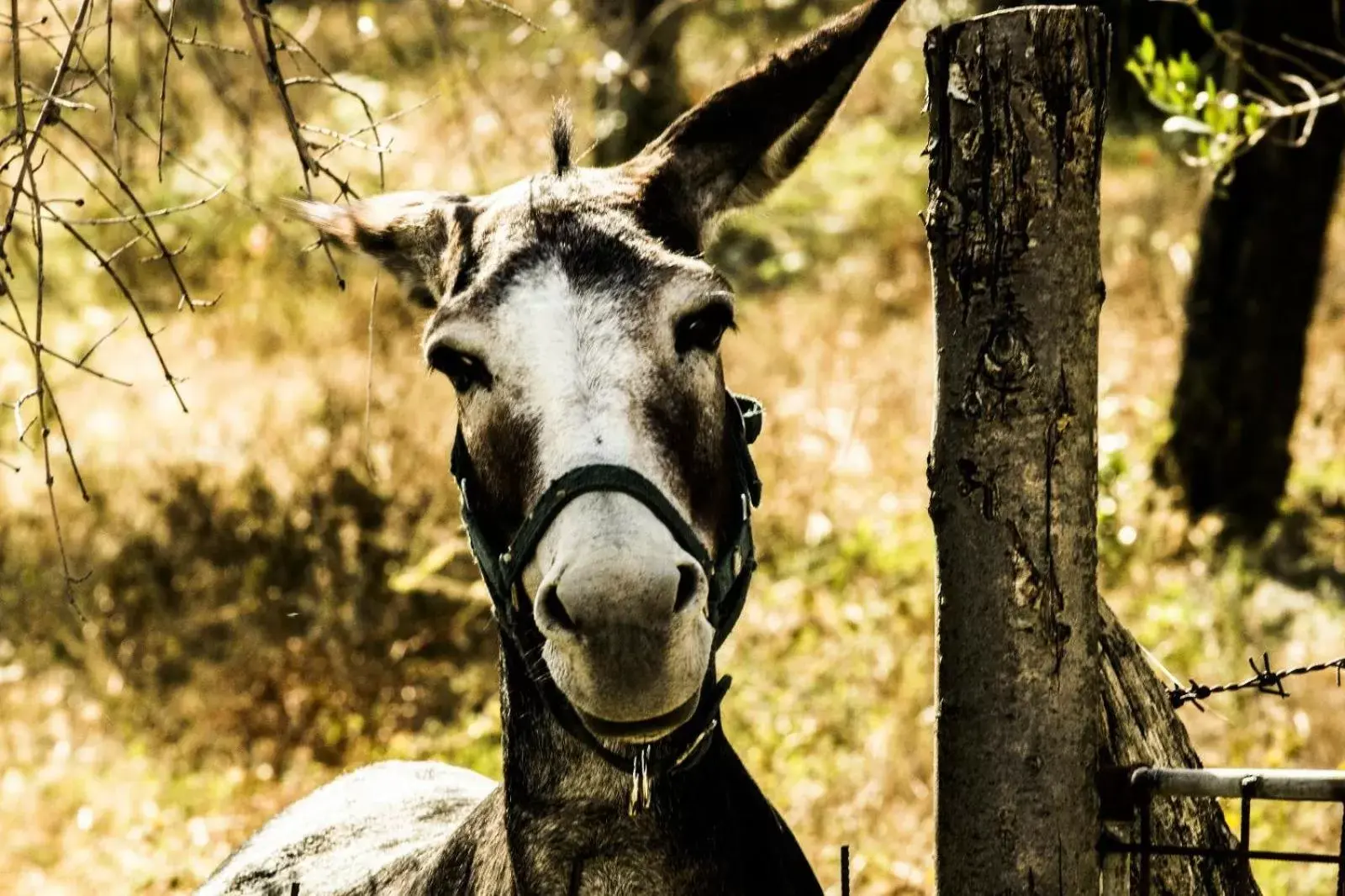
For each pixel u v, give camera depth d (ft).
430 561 54.49
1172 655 47.14
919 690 45.50
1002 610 18.10
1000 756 18.22
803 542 59.67
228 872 29.89
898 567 56.08
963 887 18.54
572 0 69.15
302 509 62.34
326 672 52.42
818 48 21.17
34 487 72.64
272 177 65.31
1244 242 62.34
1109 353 77.51
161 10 37.50
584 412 17.98
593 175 21.39
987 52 17.61
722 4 98.99
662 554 17.19
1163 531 59.16
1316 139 60.80
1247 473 63.16
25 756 52.06
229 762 50.16
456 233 21.39
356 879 26.04
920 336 83.82
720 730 20.72
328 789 31.89
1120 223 99.81
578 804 20.17
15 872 44.98
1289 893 34.09
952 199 17.98
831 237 107.24
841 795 41.01
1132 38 107.65
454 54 44.50
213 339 91.35
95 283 100.89
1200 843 20.74
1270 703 43.86
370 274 98.99
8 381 88.22
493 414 18.66
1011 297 17.81
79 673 57.26
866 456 65.10
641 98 87.71
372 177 74.64
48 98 22.21
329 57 67.46
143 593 60.70
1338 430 72.59
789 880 21.49
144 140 62.28
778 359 79.36
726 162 21.53
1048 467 17.94
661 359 18.66
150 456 70.69
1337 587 56.08
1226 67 59.36
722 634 20.42
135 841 45.37
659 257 19.31
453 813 28.14
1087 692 18.29
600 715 17.20
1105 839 18.66
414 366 76.69
